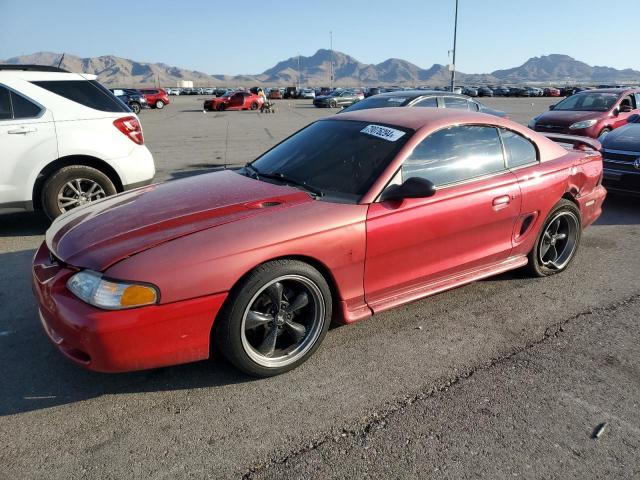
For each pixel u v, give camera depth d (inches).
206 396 104.3
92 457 87.1
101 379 109.7
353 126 144.9
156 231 103.7
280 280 105.6
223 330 101.5
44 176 204.4
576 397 104.7
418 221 123.1
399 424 96.0
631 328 134.7
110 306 91.6
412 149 126.8
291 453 88.5
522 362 118.0
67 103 204.4
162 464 85.7
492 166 143.1
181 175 349.4
